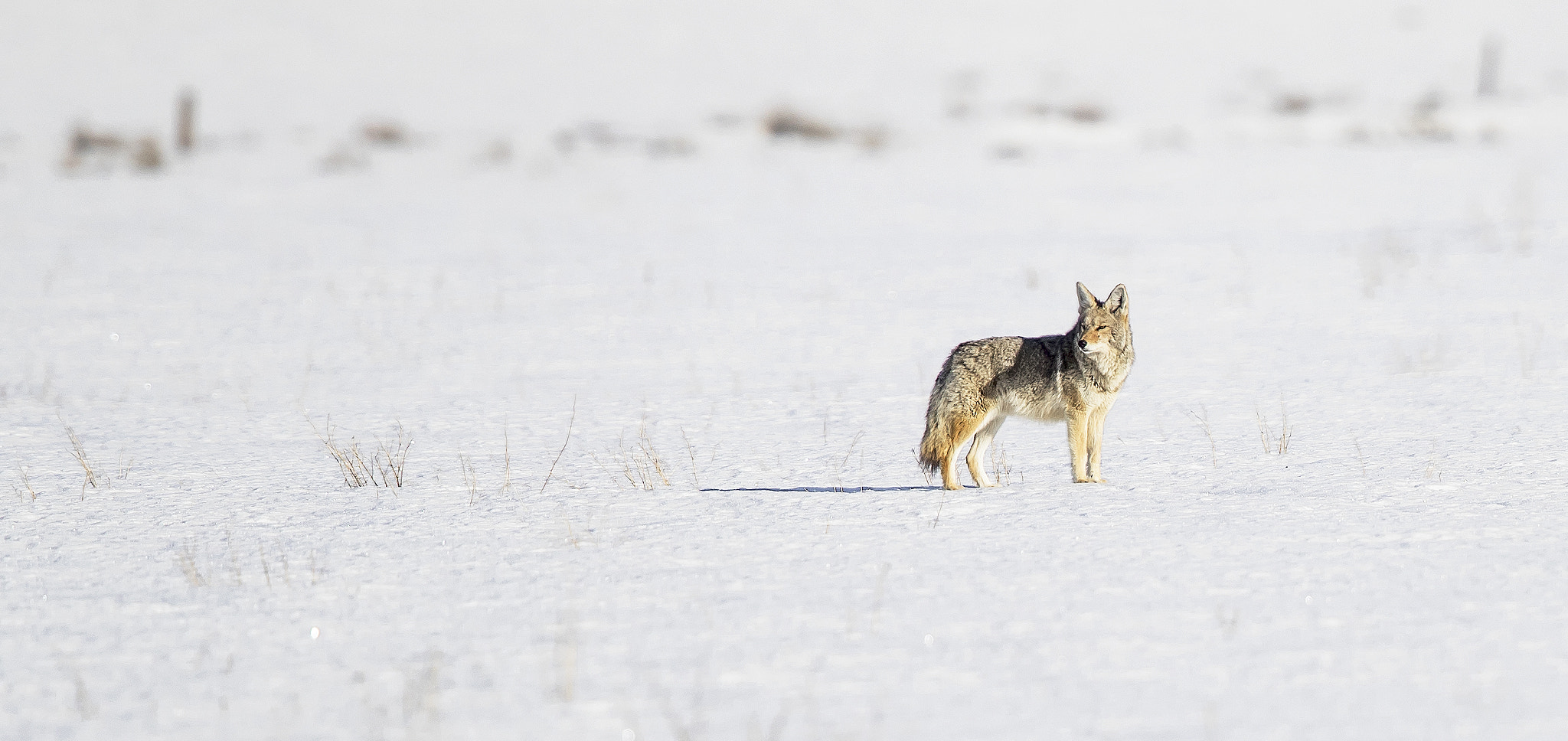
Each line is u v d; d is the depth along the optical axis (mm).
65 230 67500
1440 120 111875
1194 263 50156
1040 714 11516
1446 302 40562
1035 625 13766
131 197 82438
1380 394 28797
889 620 14047
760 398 31031
